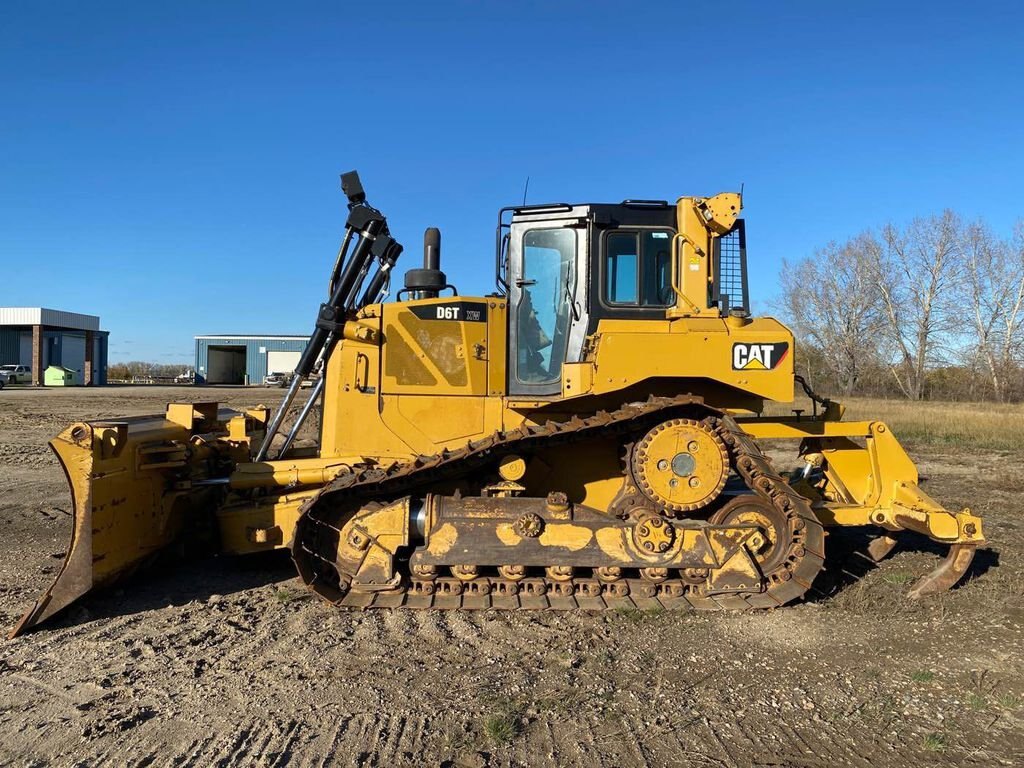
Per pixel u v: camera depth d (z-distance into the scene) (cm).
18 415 2159
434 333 583
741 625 501
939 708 390
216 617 510
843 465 639
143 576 605
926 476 1216
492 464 554
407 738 350
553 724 368
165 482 575
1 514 835
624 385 517
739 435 522
